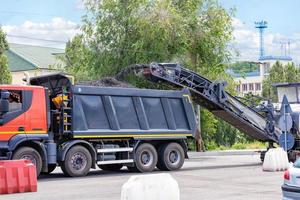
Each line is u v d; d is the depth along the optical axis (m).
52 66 53.94
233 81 36.62
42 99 18.44
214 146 38.75
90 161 19.25
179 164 21.62
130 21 33.94
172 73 23.19
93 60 35.06
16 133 17.73
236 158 29.86
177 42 34.03
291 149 24.03
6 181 14.28
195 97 24.06
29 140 17.97
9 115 17.64
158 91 21.33
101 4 35.06
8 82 38.81
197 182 16.98
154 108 21.19
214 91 23.72
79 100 19.11
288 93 26.14
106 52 34.72
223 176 18.91
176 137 21.61
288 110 22.88
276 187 15.62
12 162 14.51
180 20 34.12
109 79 22.05
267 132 24.77
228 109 23.95
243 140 43.25
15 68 62.19
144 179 8.84
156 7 33.97
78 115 19.02
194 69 35.03
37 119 18.23
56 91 19.28
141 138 20.59
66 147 18.66
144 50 33.59
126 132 20.19
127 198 8.69
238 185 16.16
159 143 21.48
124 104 20.34
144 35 33.50
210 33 35.31
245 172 20.42
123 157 20.36
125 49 34.09
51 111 18.95
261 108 24.97
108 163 19.81
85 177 18.89
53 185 16.38
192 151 35.16
